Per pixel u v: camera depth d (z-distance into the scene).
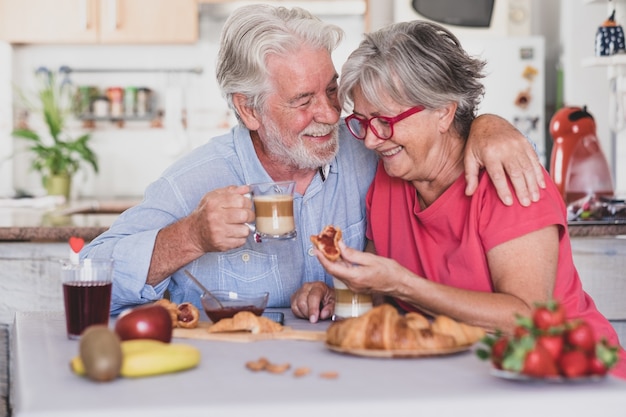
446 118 1.89
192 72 5.74
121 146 5.79
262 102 2.13
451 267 1.92
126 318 1.50
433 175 1.94
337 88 2.13
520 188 1.79
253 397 1.21
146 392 1.25
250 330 1.72
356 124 2.31
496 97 5.32
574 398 1.20
